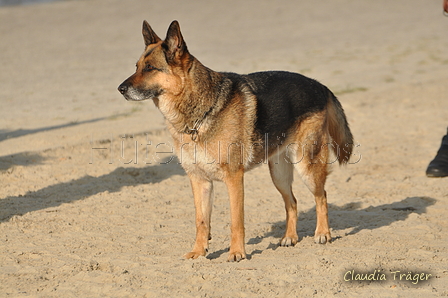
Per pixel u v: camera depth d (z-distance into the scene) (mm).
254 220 8578
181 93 6562
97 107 16891
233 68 22625
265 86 7176
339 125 8227
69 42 29812
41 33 32250
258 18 38906
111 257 6738
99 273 6070
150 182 10555
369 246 7098
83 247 7164
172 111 6652
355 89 19375
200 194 6957
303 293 5441
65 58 25719
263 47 28781
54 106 17016
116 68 23531
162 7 42125
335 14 40938
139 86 6566
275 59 25203
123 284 5770
